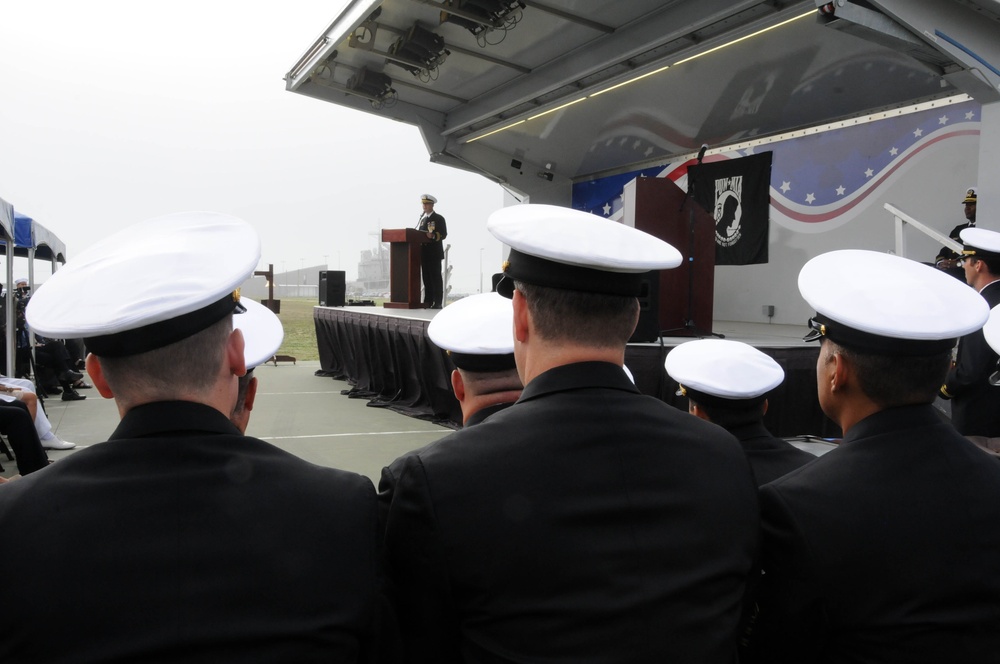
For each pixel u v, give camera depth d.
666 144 8.64
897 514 1.02
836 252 1.28
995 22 3.43
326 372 9.26
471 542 0.88
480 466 0.91
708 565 0.92
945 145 6.17
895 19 3.25
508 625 0.87
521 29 6.80
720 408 1.62
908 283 1.15
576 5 6.19
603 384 1.00
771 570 1.08
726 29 5.85
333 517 0.83
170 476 0.78
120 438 0.81
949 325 1.08
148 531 0.75
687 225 4.87
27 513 0.75
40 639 0.70
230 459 0.82
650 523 0.91
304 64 7.94
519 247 0.99
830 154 7.11
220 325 0.85
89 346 0.81
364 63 7.87
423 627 0.92
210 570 0.74
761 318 7.89
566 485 0.90
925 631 0.98
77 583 0.71
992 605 0.99
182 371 0.82
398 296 8.74
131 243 0.88
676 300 4.91
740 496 0.99
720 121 7.72
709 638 0.88
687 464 0.96
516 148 9.77
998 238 2.85
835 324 1.15
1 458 4.82
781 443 1.63
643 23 6.39
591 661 0.84
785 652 1.10
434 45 6.93
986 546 1.00
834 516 1.03
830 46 5.98
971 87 3.54
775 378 1.63
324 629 0.77
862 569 1.01
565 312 0.99
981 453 1.11
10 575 0.72
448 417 6.01
